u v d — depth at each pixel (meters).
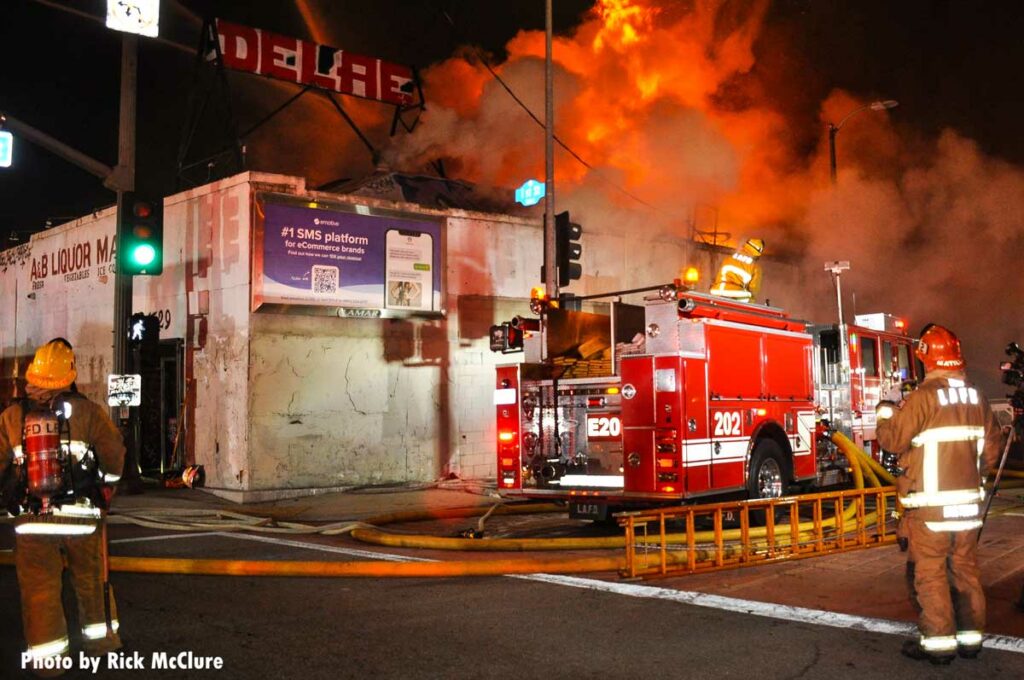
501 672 4.62
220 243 13.86
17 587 6.78
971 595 4.71
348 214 14.03
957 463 4.70
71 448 4.64
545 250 14.05
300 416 13.49
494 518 11.06
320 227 13.77
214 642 5.23
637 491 8.74
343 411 13.91
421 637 5.29
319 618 5.77
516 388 9.80
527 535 9.58
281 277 13.38
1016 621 5.48
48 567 4.57
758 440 9.62
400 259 14.52
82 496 4.65
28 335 19.89
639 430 8.75
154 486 14.66
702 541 8.13
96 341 17.31
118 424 13.45
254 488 12.99
